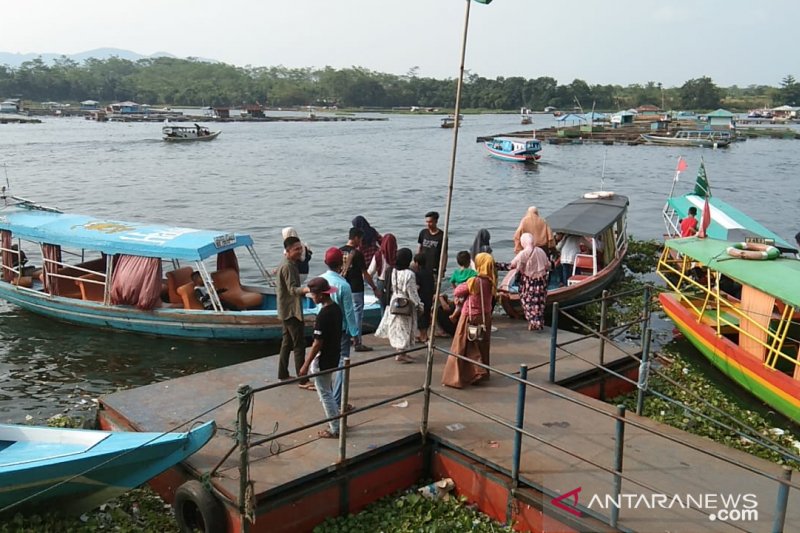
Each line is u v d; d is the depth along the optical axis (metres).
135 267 14.52
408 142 87.31
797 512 6.54
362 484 7.58
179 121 134.00
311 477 7.13
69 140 80.69
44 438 8.20
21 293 16.19
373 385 9.54
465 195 41.41
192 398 9.16
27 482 7.29
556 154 71.75
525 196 41.25
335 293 8.52
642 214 35.34
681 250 13.45
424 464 8.12
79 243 15.17
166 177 48.19
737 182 48.66
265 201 38.03
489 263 9.40
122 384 12.88
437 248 11.58
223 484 6.95
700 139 80.62
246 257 24.86
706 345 12.72
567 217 19.12
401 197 40.22
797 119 151.62
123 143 77.62
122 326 15.06
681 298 14.31
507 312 13.12
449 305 11.82
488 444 7.83
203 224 30.97
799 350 10.55
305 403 8.88
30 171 50.28
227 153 68.25
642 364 8.95
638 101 198.50
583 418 8.57
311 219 32.62
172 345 14.69
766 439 8.28
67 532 7.38
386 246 12.00
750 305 11.45
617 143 83.88
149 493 8.30
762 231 18.95
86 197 38.38
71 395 12.38
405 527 7.11
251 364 10.41
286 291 9.28
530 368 10.04
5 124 119.25
